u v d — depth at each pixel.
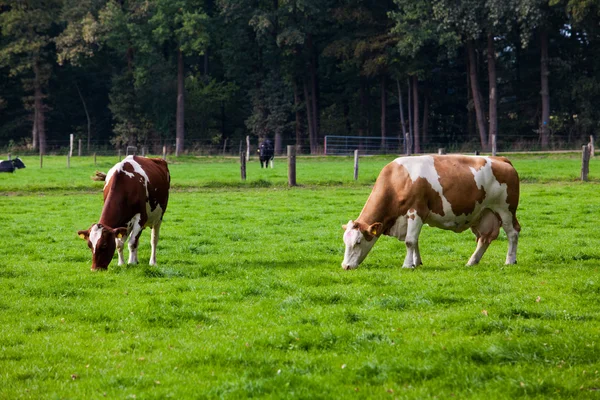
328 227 18.52
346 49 66.19
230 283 11.69
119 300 10.51
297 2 63.91
